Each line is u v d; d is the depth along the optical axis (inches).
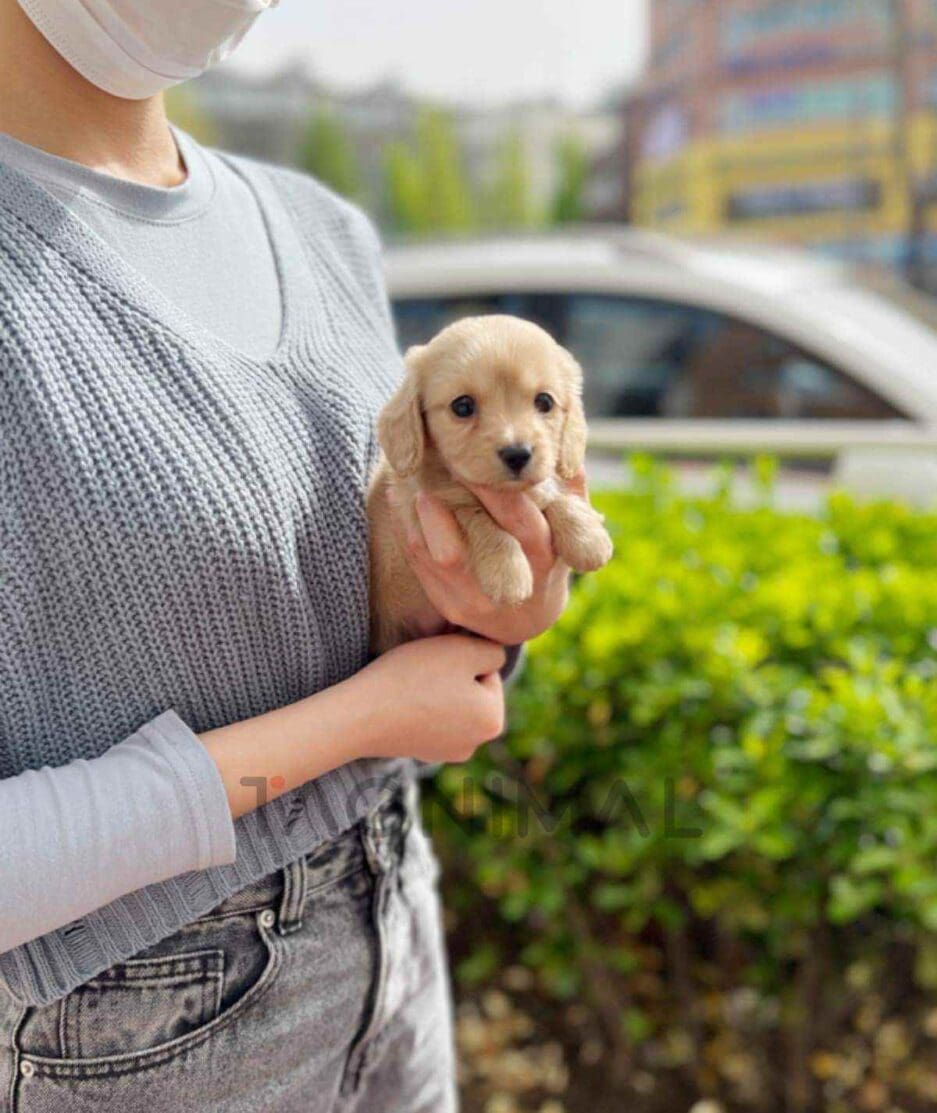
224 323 31.7
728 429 100.7
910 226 380.5
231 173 35.6
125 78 30.0
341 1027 31.9
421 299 115.6
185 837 27.1
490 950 73.9
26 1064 27.8
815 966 63.6
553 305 110.8
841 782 57.5
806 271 111.0
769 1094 68.3
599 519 34.4
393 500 33.7
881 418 95.9
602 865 63.3
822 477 96.6
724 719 61.6
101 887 26.3
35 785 26.4
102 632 27.7
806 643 63.3
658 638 62.8
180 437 28.3
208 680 29.1
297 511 30.2
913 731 55.3
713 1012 70.9
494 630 33.1
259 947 29.8
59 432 26.9
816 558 71.4
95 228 29.9
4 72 29.6
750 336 102.0
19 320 27.0
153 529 27.6
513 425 32.8
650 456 103.0
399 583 34.3
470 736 31.8
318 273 35.8
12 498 26.6
